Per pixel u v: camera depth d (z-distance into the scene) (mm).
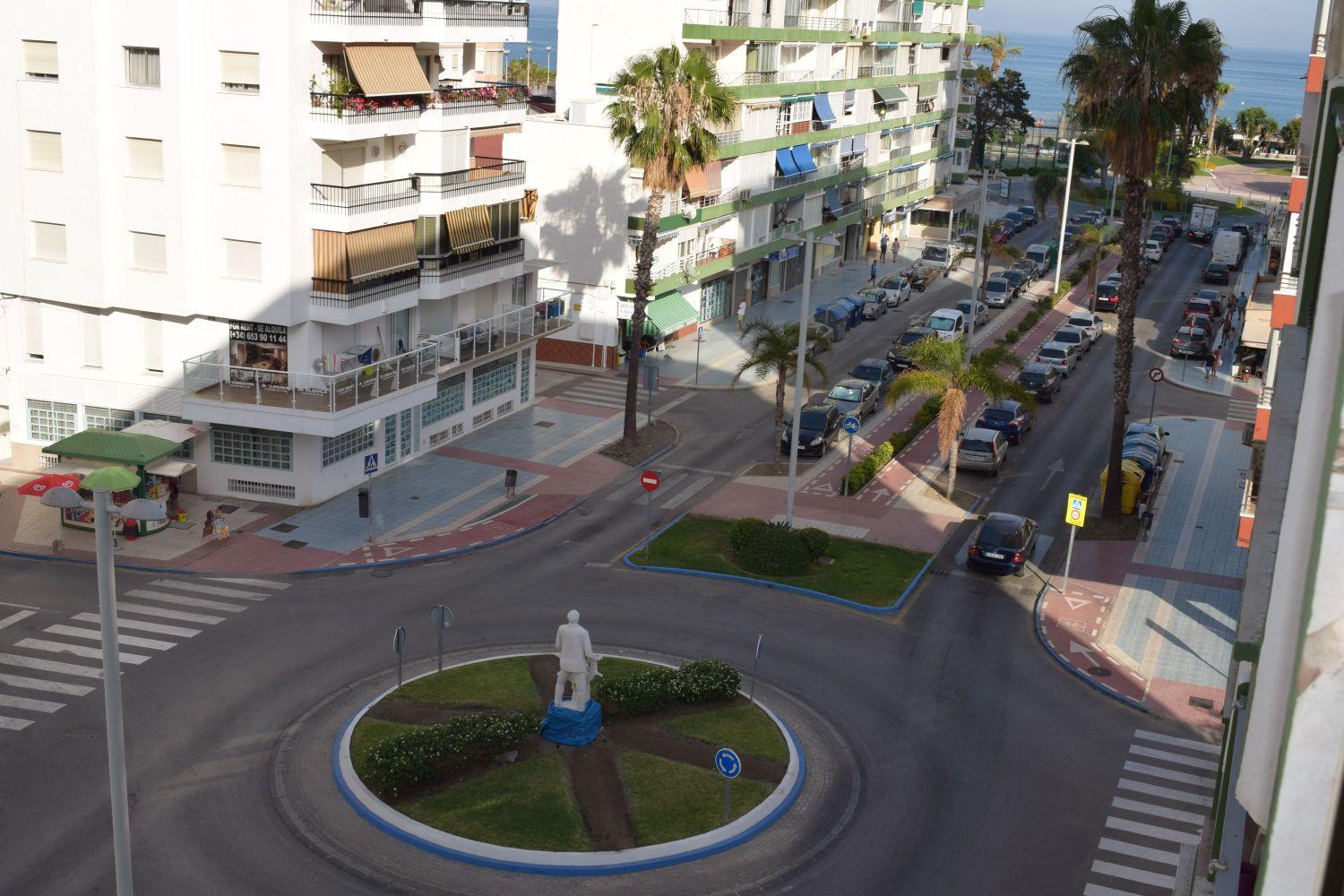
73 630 32188
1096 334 75250
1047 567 40562
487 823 23750
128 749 26484
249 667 30719
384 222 41625
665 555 39594
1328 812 3352
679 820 24156
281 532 39844
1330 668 3301
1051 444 54812
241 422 40375
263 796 24906
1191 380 66688
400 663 28828
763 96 69750
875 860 23625
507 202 49000
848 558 40156
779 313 76375
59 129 39719
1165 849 24438
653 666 31297
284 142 38719
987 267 84438
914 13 94750
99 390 42688
